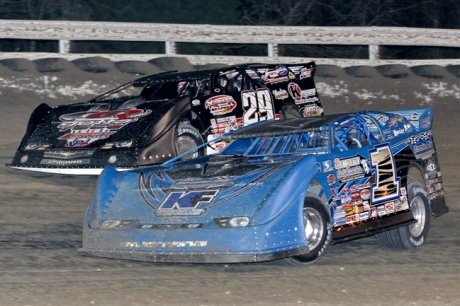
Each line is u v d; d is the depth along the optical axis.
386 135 12.68
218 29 29.14
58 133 16.81
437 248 12.65
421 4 36.53
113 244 10.57
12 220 14.01
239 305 9.24
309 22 35.97
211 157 12.92
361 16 36.19
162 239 10.21
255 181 10.66
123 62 27.92
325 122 12.24
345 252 12.23
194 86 18.39
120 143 15.99
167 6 34.72
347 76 28.34
